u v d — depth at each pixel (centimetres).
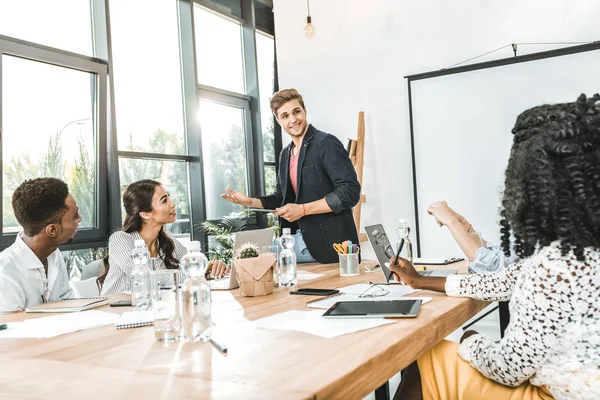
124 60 441
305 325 121
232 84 561
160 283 114
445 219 219
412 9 462
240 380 81
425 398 124
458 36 441
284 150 308
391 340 103
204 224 484
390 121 473
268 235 205
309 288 183
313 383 78
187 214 491
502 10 421
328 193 288
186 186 493
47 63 372
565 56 395
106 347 111
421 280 160
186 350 104
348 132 494
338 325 119
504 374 108
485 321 382
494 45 426
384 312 129
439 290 156
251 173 570
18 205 188
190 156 491
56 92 378
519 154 106
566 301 97
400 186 468
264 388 76
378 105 479
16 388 84
